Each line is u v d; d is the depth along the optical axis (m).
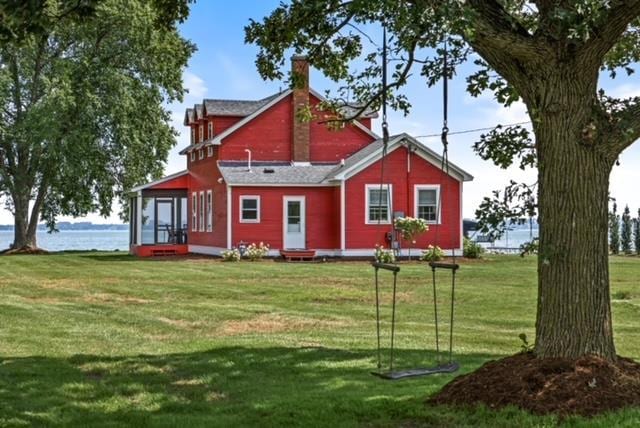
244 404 6.45
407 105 9.37
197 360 8.58
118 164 37.41
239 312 13.05
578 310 5.95
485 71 7.84
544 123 6.11
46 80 34.97
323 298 15.20
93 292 16.61
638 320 11.89
